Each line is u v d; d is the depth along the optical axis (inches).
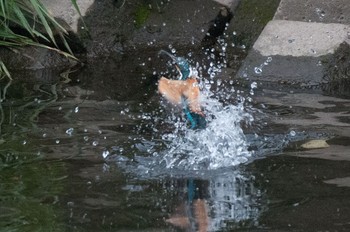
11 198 475.5
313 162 530.0
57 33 870.4
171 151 554.9
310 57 769.6
